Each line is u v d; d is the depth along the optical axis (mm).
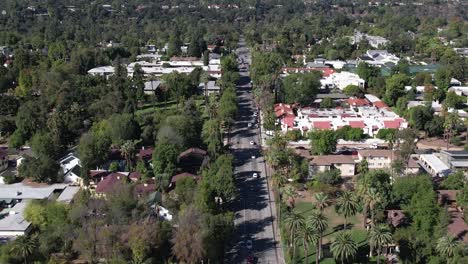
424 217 147875
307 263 138875
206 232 136375
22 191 180000
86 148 195125
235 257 146000
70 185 189875
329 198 174500
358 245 148375
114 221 145625
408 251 139125
